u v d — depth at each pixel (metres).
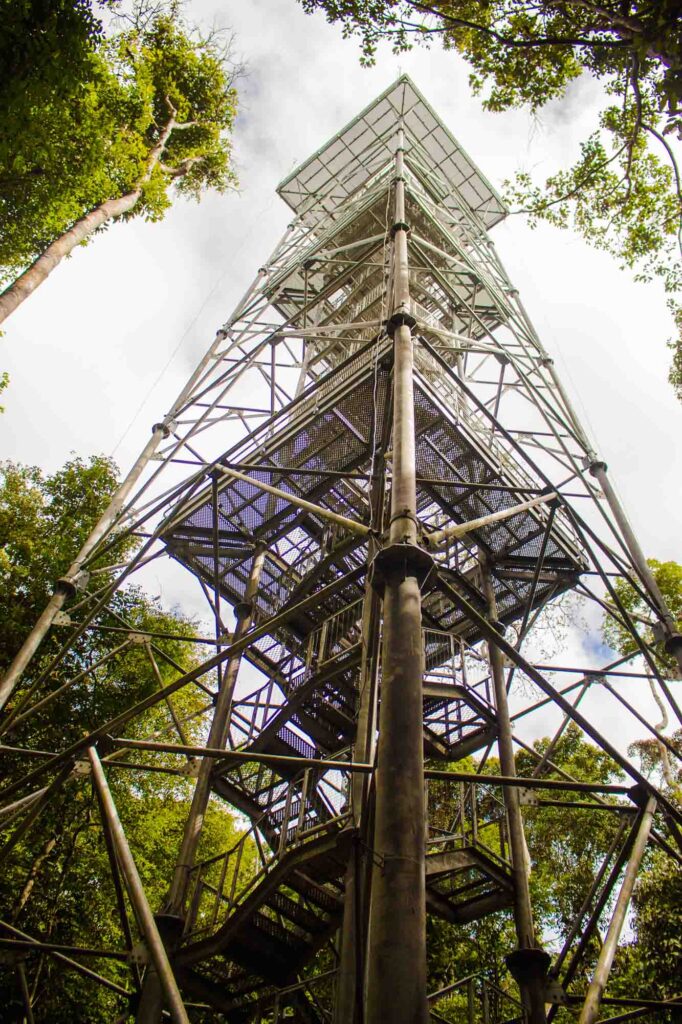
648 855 16.98
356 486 13.65
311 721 12.05
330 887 10.59
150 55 21.66
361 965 6.34
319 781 11.84
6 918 13.89
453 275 18.44
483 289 17.20
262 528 13.83
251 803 11.91
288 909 10.34
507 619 14.43
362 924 6.57
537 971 8.52
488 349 13.66
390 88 21.62
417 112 21.73
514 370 13.61
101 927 15.57
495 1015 17.11
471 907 10.43
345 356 17.31
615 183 13.68
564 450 12.09
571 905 19.14
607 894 8.43
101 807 7.05
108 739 7.48
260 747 11.30
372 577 6.28
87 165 14.22
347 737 12.23
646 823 7.69
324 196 20.80
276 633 13.36
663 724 15.87
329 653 12.42
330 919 10.33
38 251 15.99
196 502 13.44
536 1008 8.19
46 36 10.60
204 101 23.66
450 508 13.41
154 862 18.72
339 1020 6.47
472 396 11.31
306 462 12.98
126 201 17.44
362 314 17.05
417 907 4.32
